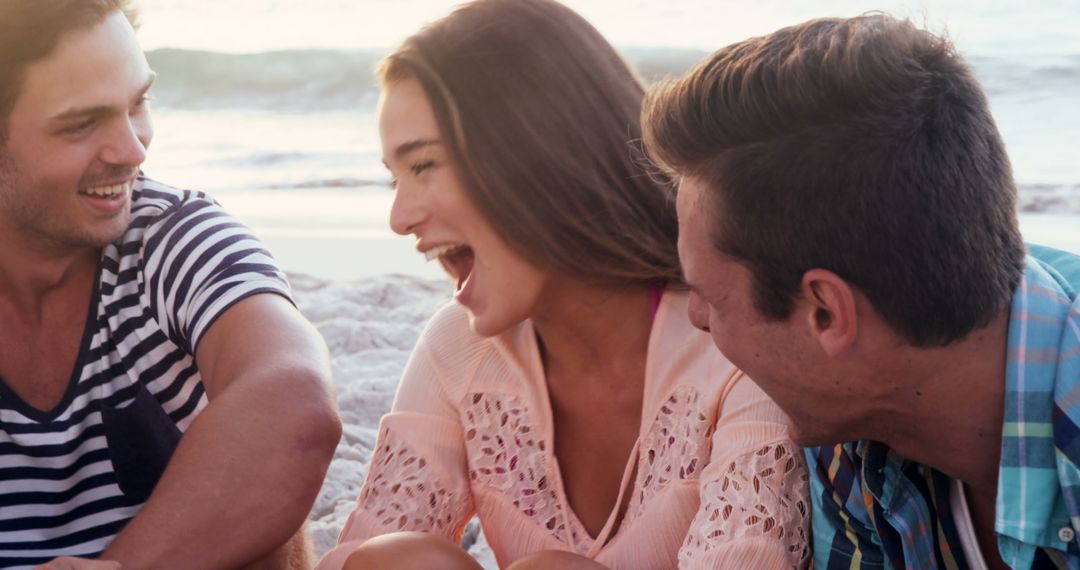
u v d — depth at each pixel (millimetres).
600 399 2150
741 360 1796
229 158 11312
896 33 1671
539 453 2168
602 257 1993
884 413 1767
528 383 2158
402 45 1977
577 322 2076
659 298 2092
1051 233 6410
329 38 14062
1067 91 9492
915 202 1615
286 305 2223
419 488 2199
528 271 1992
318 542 3131
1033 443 1683
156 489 2023
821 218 1641
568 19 1989
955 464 1796
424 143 1955
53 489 2252
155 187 2350
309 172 10562
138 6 2271
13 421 2207
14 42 2012
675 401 2090
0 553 2244
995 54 10133
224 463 2014
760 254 1694
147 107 2256
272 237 7570
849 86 1635
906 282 1634
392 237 7367
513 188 1932
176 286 2227
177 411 2309
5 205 2113
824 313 1704
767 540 1962
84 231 2145
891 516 1868
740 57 1713
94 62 2062
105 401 2256
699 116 1710
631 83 2010
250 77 13469
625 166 1978
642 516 2104
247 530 2010
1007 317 1706
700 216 1739
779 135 1659
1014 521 1694
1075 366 1666
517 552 2195
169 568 1975
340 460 3648
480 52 1932
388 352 4793
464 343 2207
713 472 2020
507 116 1922
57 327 2225
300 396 2072
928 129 1627
